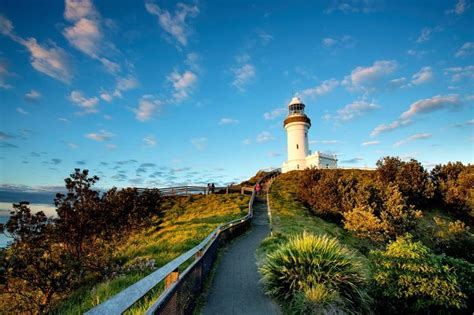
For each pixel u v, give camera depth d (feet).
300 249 26.17
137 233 58.39
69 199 42.70
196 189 122.42
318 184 99.50
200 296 23.90
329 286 22.79
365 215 70.33
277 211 88.99
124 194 54.34
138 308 18.01
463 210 103.71
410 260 27.48
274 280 24.66
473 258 62.39
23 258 30.89
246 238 55.36
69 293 32.07
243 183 162.09
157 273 11.77
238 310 21.63
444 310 26.07
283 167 213.05
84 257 37.32
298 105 216.13
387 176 119.65
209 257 31.19
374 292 27.30
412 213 75.77
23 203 34.09
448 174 122.11
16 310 30.71
